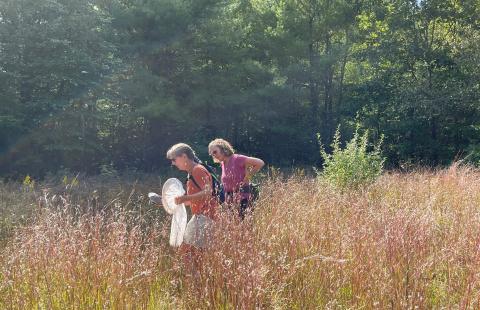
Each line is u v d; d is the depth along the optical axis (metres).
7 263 4.03
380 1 32.00
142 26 25.14
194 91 26.03
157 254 4.61
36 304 3.73
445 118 28.73
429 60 28.59
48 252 3.97
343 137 31.83
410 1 29.17
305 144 31.92
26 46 21.56
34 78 21.52
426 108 27.86
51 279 3.87
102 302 3.77
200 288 4.00
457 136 29.47
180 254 4.86
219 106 26.72
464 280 4.11
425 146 28.95
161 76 25.88
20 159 21.62
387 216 4.99
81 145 22.77
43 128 22.12
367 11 31.98
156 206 8.03
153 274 4.28
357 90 30.55
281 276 4.15
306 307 4.09
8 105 21.44
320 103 33.69
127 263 4.02
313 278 4.36
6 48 21.38
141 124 26.41
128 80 24.64
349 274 4.35
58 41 21.17
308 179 11.30
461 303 3.68
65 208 4.65
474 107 27.50
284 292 4.14
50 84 22.34
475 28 28.55
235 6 29.75
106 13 24.70
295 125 31.69
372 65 30.05
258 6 32.50
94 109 23.89
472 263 4.09
